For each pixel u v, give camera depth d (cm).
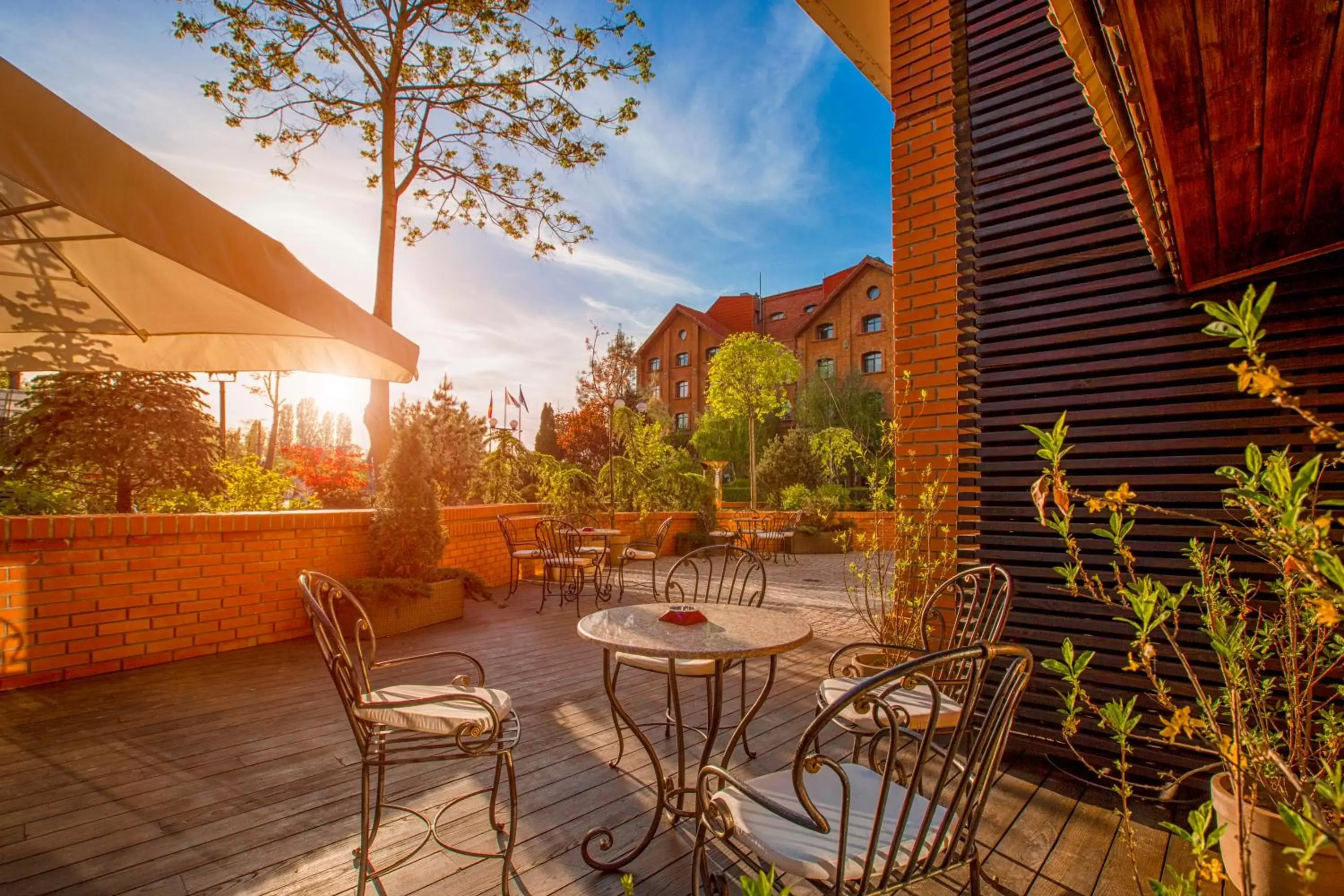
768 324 3788
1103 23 139
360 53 938
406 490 612
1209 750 185
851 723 233
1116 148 192
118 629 442
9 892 207
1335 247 243
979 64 339
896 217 422
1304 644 191
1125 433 285
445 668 468
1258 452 118
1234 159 190
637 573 970
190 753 312
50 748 317
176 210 188
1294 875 165
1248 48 143
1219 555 261
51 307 306
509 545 773
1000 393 319
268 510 750
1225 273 265
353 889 211
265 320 320
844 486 1945
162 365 347
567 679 443
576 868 223
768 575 973
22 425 618
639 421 1428
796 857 146
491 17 936
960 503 369
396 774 292
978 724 306
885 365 2983
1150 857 232
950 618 373
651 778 290
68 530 419
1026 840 243
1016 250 321
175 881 213
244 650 497
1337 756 172
